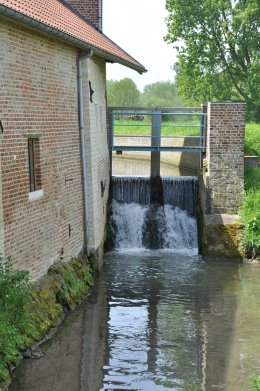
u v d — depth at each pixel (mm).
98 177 15594
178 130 32812
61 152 12492
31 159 11055
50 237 11766
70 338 10430
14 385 8469
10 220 9695
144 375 9109
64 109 12695
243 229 16953
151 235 19094
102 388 8586
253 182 18188
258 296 13453
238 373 9297
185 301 13016
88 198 14297
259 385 7949
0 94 9273
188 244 19000
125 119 39625
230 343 10570
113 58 15508
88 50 13500
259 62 33281
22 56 10172
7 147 9562
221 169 17578
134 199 19547
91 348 10031
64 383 8648
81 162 14078
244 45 33719
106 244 18172
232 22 33219
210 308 12547
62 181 12570
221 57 34812
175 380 8984
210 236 17031
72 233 13359
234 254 16828
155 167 19594
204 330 11203
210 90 35000
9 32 9570
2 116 9352
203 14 33844
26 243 10438
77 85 13711
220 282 14594
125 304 12609
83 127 13977
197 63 35000
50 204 11766
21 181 10188
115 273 15250
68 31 11617
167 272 15516
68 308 11727
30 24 9539
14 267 9898
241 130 17500
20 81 10102
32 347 9547
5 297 8828
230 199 17594
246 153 20266
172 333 11008
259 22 33219
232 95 36219
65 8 16984
